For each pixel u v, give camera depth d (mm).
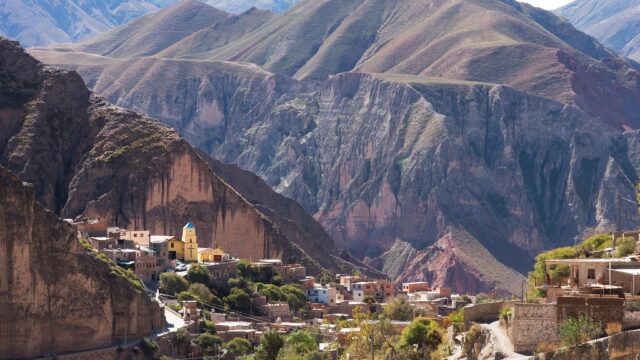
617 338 173500
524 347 184875
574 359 175500
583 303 182875
